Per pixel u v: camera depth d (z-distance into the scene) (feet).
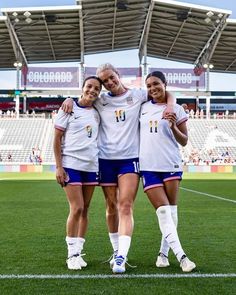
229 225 25.67
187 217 29.27
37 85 137.59
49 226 25.25
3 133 135.13
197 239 21.15
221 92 144.56
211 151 130.41
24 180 73.97
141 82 131.54
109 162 15.93
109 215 16.28
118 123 15.87
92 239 21.12
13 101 169.58
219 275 14.43
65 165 15.70
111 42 148.46
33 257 17.17
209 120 144.05
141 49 149.38
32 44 141.90
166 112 14.97
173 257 17.29
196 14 123.44
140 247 19.24
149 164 15.51
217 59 159.02
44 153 128.36
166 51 157.89
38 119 142.31
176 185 15.70
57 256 17.35
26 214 30.83
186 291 12.71
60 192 49.93
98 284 13.42
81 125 15.71
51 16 120.16
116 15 124.77
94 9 119.55
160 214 15.39
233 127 141.49
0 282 13.65
